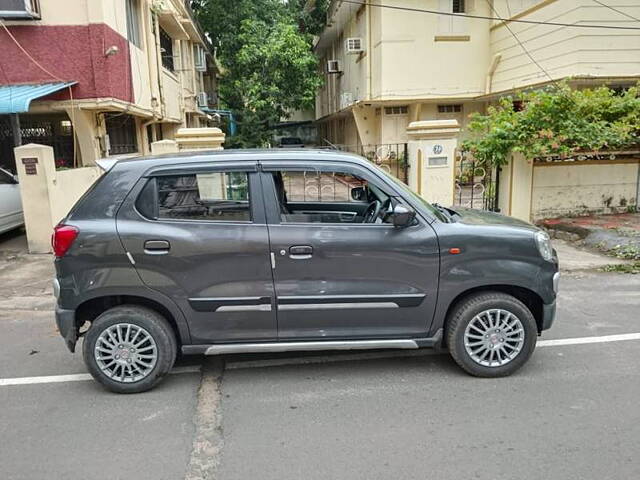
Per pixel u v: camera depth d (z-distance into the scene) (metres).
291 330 4.03
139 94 12.88
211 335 4.00
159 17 15.91
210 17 24.19
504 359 4.10
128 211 3.92
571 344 4.73
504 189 9.80
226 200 4.00
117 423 3.56
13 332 5.45
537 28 14.02
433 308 4.05
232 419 3.58
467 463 3.03
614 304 5.84
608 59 12.66
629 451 3.11
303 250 3.91
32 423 3.59
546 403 3.70
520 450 3.14
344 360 4.54
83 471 3.03
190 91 21.97
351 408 3.70
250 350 4.02
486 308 4.03
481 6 16.28
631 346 4.66
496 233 4.03
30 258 8.63
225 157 4.04
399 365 4.42
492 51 16.42
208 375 4.31
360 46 17.91
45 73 10.07
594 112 9.59
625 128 9.09
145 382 3.97
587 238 8.59
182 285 3.90
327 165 4.07
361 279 3.97
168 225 3.91
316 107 30.94
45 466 3.09
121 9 11.30
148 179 3.96
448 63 16.45
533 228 4.21
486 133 10.27
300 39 21.23
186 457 3.15
